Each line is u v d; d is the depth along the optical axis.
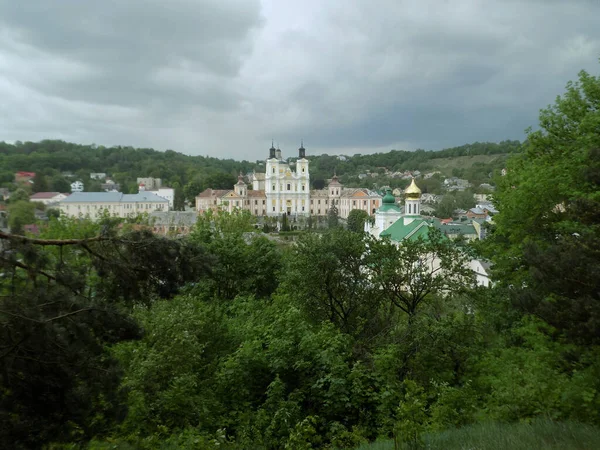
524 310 15.29
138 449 12.66
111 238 11.28
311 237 24.94
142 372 15.48
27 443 8.79
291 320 19.02
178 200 177.38
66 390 9.23
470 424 13.41
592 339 12.90
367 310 24.77
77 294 10.00
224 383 17.19
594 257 13.62
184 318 18.78
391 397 15.73
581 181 21.16
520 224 23.98
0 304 8.53
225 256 30.80
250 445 14.63
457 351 20.34
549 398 13.05
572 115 25.44
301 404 17.03
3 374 8.70
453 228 87.38
